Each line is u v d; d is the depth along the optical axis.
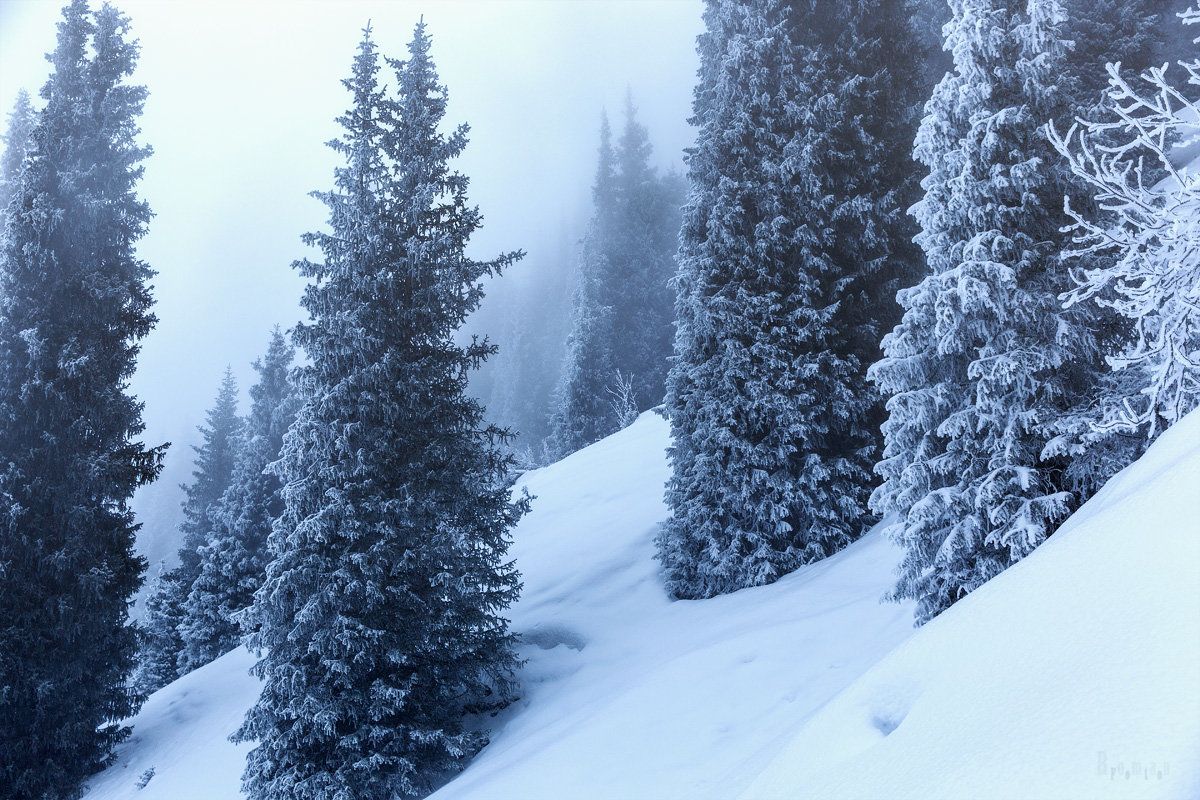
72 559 17.33
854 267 18.16
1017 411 8.35
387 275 14.15
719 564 16.30
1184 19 4.09
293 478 13.99
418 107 15.62
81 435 18.23
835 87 18.52
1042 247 8.66
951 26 9.36
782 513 15.97
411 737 11.95
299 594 12.81
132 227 20.31
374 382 13.73
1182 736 1.53
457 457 14.57
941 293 8.64
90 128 19.69
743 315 17.16
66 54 20.42
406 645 12.96
